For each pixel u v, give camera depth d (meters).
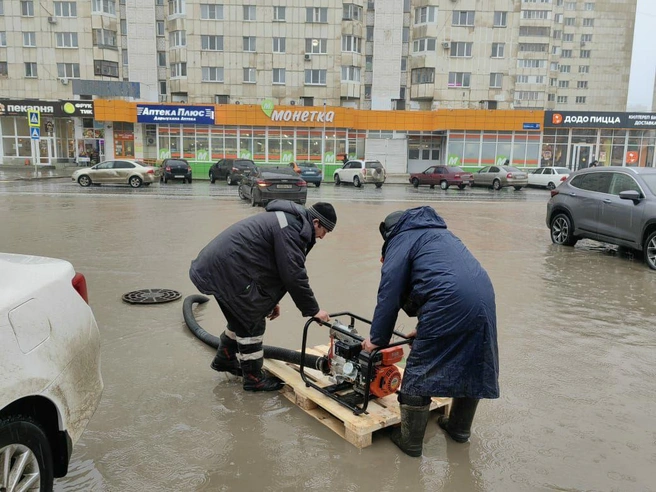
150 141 39.47
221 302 3.49
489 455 3.05
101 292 6.27
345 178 31.92
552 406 3.66
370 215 15.30
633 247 8.88
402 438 3.03
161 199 19.05
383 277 2.95
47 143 42.00
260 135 39.28
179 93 46.19
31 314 2.14
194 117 38.16
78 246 9.27
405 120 40.47
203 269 3.44
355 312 5.79
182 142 38.97
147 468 2.84
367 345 3.11
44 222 12.20
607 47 93.44
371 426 3.09
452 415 3.20
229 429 3.26
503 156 39.62
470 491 2.71
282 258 3.40
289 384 3.67
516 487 2.76
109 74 45.97
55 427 2.28
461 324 2.76
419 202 20.31
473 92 46.06
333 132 39.97
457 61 45.66
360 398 3.46
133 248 9.18
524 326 5.37
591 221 9.75
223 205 17.25
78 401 2.38
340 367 3.44
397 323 5.39
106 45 45.31
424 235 2.94
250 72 44.81
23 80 45.62
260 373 3.82
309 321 3.66
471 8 45.06
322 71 44.88
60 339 2.28
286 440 3.16
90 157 41.34
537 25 65.94
